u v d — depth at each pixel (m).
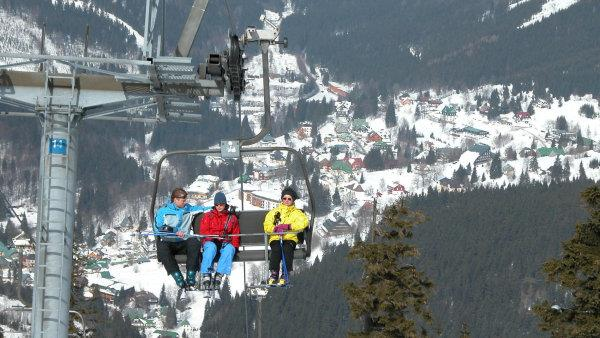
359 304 27.64
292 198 14.24
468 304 159.12
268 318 137.88
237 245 14.20
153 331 158.00
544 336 150.88
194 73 12.46
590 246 23.39
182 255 14.34
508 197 193.75
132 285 184.25
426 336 28.16
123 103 12.55
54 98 12.26
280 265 14.34
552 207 190.25
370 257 27.73
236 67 12.93
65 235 11.88
